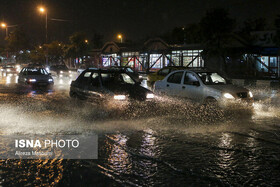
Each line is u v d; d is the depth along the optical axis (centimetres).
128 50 4172
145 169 451
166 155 518
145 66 3834
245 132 691
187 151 542
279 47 2469
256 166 466
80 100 1006
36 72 1906
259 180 411
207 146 576
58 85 2058
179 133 677
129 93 866
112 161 486
